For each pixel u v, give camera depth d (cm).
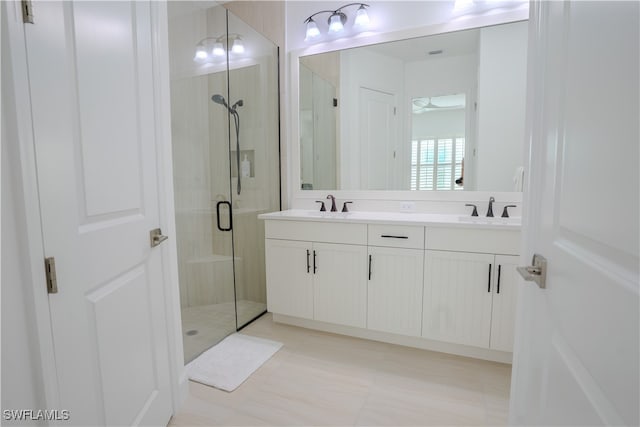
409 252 201
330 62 261
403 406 156
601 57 56
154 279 132
